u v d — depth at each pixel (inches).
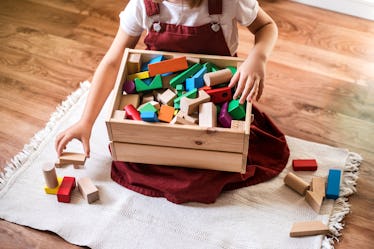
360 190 52.9
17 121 59.8
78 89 63.1
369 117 60.5
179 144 48.1
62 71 65.9
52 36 70.6
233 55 54.9
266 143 55.0
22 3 75.6
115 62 53.4
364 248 48.4
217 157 48.9
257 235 48.9
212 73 48.6
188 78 50.3
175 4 48.1
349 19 73.7
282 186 52.9
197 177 50.7
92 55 68.1
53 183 51.2
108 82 53.1
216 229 49.4
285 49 68.7
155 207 51.1
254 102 62.0
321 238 48.3
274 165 54.4
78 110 60.7
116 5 75.4
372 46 69.5
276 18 73.4
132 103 49.6
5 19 73.2
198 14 48.6
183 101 47.2
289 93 63.2
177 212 50.7
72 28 71.8
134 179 52.2
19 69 66.0
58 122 59.2
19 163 55.2
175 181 51.3
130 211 50.8
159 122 46.9
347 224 50.1
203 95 47.9
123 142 49.2
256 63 48.5
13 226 50.3
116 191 52.6
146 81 50.5
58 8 74.9
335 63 67.1
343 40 70.3
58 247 48.7
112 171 53.8
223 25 49.8
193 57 51.1
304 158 55.6
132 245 48.3
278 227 49.5
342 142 57.7
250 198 51.9
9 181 53.4
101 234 49.0
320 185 51.6
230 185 52.5
